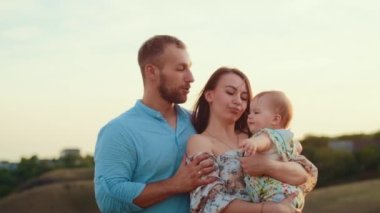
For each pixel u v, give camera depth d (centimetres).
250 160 542
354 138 8012
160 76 575
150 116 578
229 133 581
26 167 8375
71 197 6769
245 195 555
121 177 560
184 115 598
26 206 6631
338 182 7450
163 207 561
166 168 571
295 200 541
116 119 578
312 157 7638
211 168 545
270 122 561
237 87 574
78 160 8762
